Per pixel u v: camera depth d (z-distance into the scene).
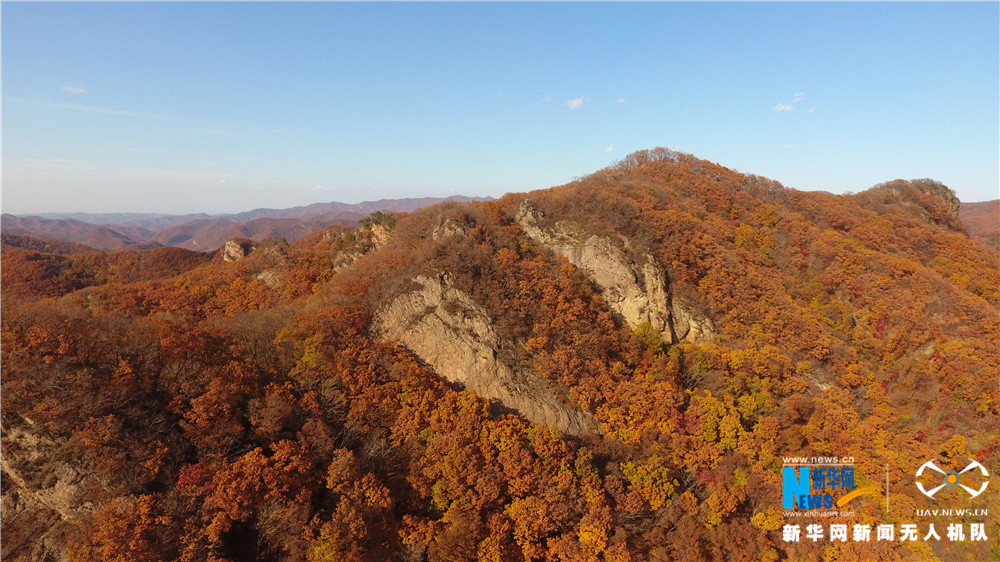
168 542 32.09
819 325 66.25
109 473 33.97
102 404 36.09
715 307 65.88
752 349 59.12
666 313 64.06
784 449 48.75
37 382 36.09
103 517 31.20
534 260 64.00
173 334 44.41
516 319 56.34
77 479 33.88
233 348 47.81
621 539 39.38
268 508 35.78
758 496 44.72
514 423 45.31
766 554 41.72
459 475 40.25
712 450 46.47
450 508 39.28
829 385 59.94
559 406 51.28
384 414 45.69
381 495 38.59
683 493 43.84
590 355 54.34
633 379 54.06
